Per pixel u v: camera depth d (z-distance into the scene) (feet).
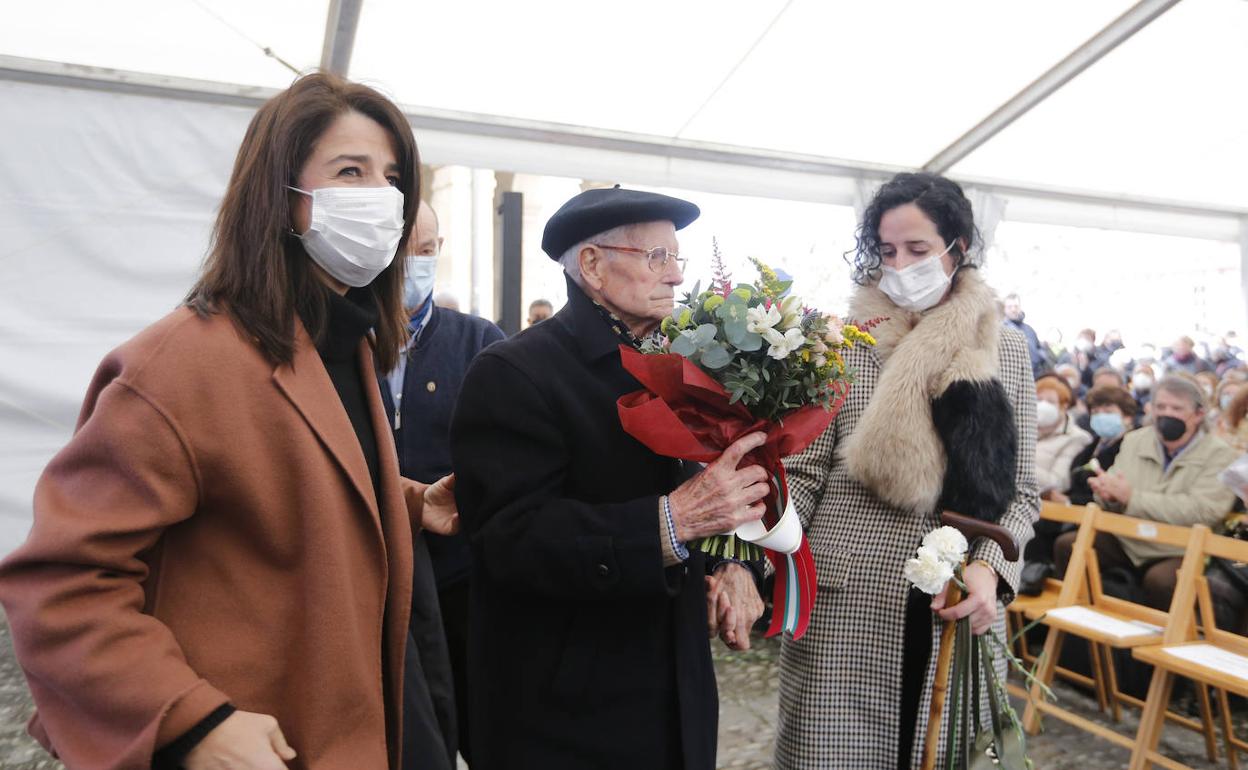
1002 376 6.18
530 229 36.96
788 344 4.09
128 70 11.30
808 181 15.85
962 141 15.37
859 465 5.76
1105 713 11.02
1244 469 10.01
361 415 3.81
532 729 4.51
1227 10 12.19
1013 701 11.29
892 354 6.04
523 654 4.57
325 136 3.48
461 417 4.61
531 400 4.48
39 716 2.91
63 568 2.79
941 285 5.97
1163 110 14.80
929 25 12.25
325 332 3.57
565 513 4.31
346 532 3.32
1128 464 12.23
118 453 2.85
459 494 4.66
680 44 12.25
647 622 4.58
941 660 5.42
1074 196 17.60
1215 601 10.27
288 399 3.21
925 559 5.07
